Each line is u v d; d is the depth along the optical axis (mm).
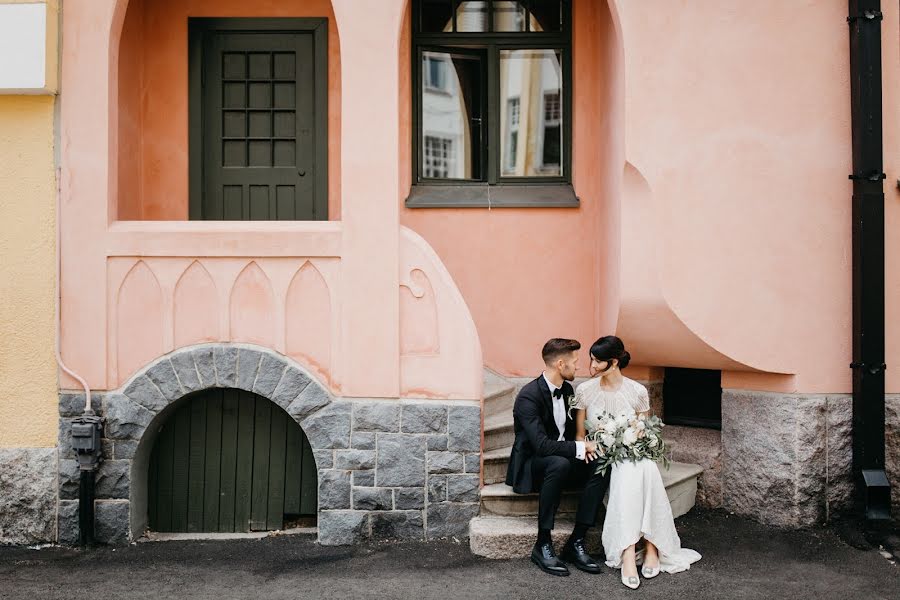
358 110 5164
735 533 5160
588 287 6301
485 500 5129
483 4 6492
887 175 5238
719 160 5117
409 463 5156
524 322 6316
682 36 5090
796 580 4434
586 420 4883
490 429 5492
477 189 6422
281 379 5168
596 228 6262
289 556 4949
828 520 5266
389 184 5152
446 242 6316
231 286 5184
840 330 5258
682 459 5742
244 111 6277
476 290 6312
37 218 5230
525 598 4238
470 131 6547
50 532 5238
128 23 5848
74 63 5219
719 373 5840
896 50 5223
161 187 6168
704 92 5098
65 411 5219
